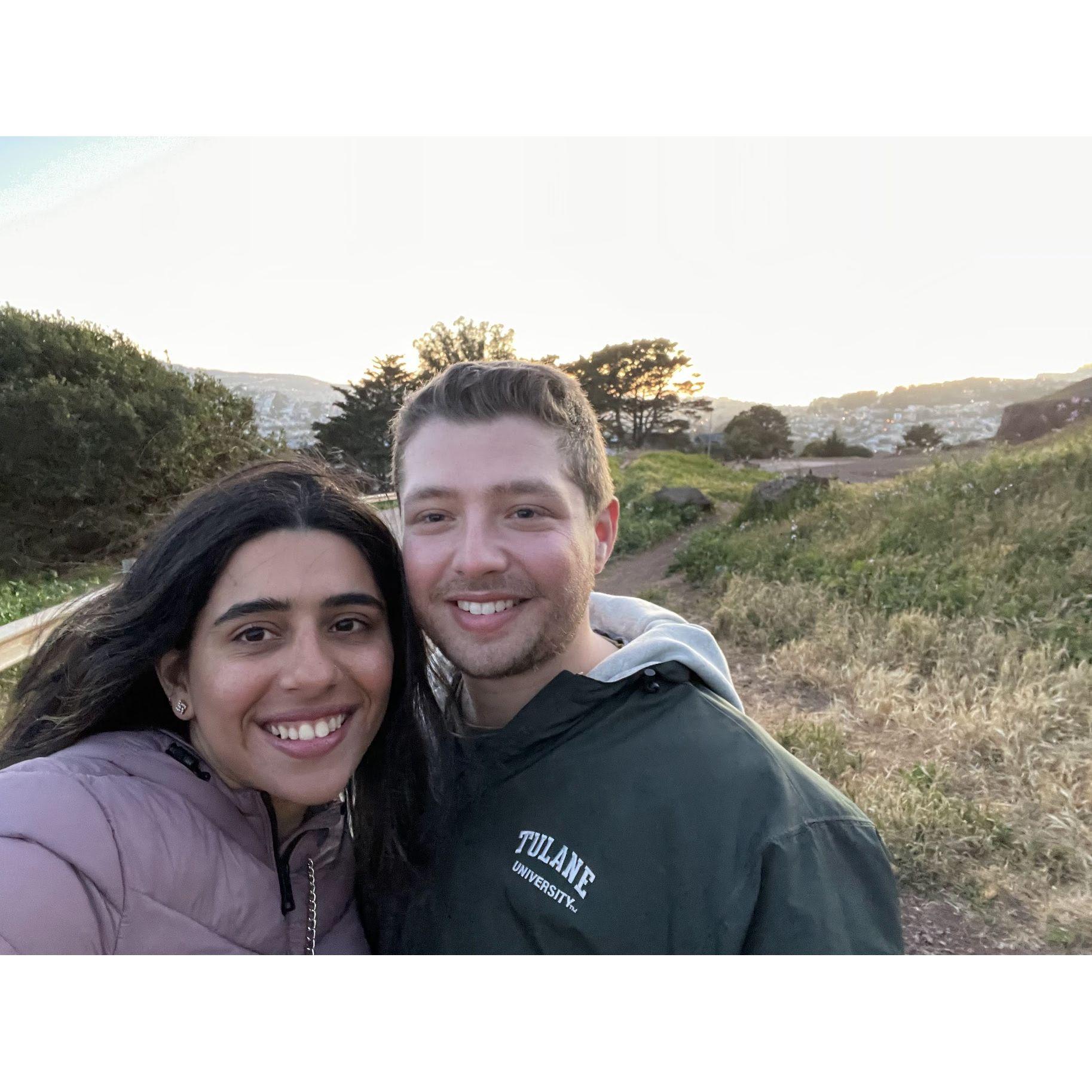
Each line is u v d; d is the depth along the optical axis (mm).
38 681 664
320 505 575
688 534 4832
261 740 561
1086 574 2424
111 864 495
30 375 4992
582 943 552
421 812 646
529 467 603
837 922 512
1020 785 1575
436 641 629
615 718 605
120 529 4910
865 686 2074
